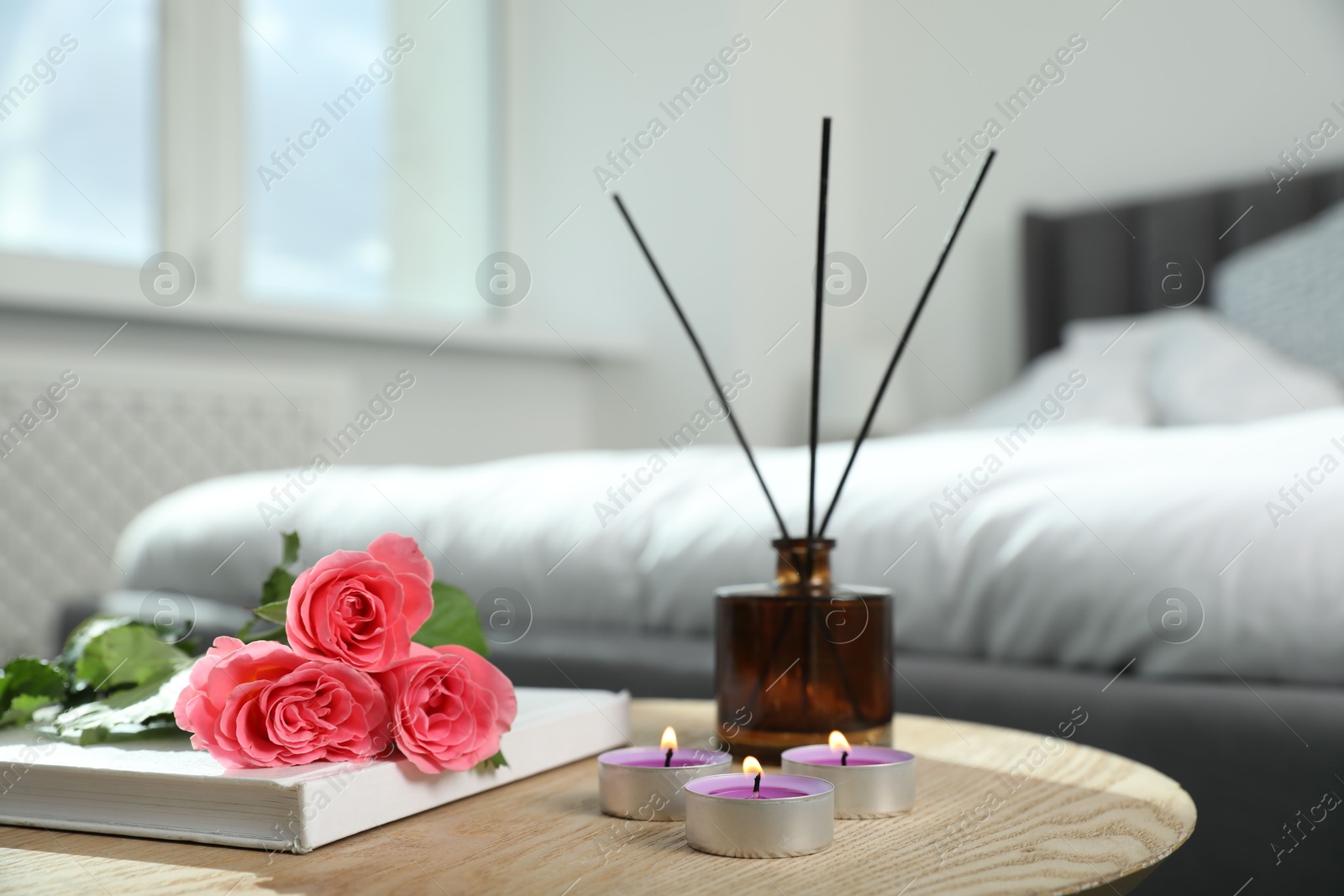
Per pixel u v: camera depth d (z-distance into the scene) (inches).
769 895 18.9
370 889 19.1
